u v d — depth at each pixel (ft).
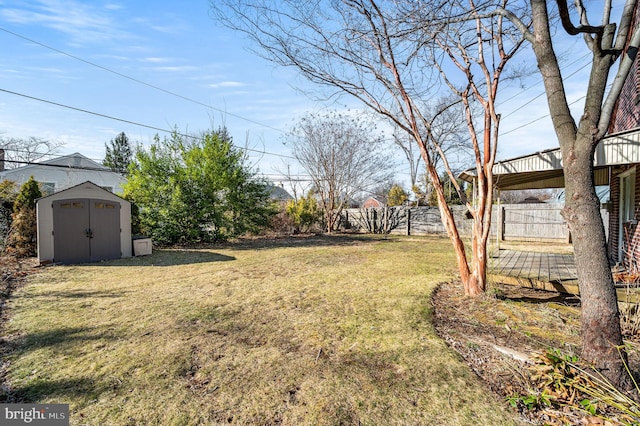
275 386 7.86
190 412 6.87
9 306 14.48
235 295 16.38
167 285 18.69
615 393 6.88
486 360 9.17
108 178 67.51
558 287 14.78
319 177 59.67
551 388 7.42
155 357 9.37
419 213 55.47
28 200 30.04
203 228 41.39
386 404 7.11
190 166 39.93
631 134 13.53
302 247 37.81
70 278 20.62
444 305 14.58
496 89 15.08
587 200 7.65
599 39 7.33
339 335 10.99
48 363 9.02
